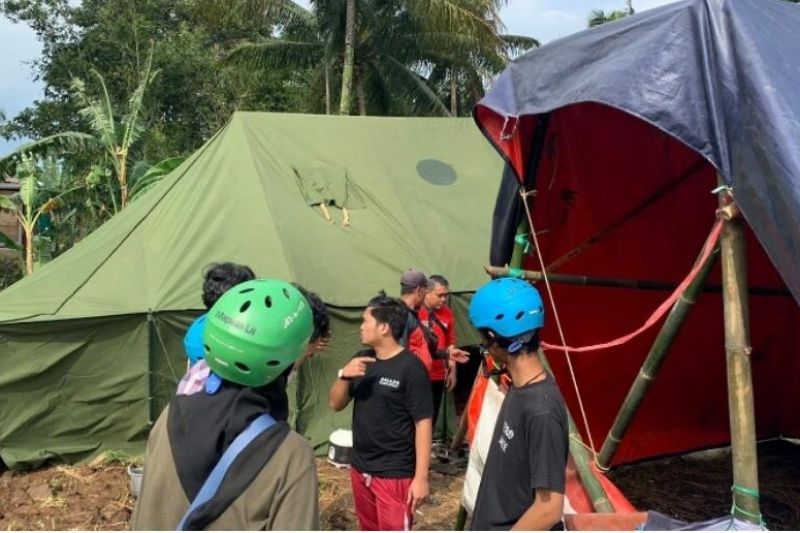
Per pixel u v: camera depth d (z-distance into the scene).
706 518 5.08
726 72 2.87
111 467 6.06
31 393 6.00
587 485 3.43
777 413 6.56
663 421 6.06
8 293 6.40
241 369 1.73
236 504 1.68
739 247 2.74
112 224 7.50
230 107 26.06
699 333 5.62
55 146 14.14
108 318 6.09
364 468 3.64
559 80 3.44
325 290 6.65
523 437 2.41
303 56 20.66
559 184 4.49
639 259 5.15
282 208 7.32
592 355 5.48
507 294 2.49
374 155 8.59
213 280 2.76
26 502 5.37
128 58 25.05
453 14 18.91
